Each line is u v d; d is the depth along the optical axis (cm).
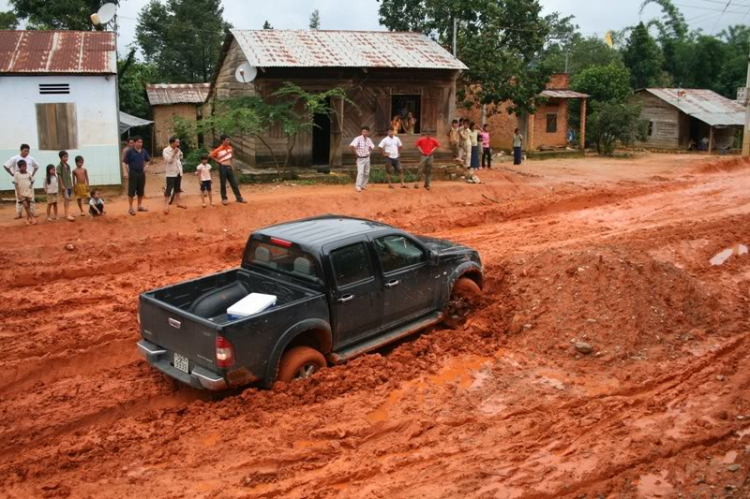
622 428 689
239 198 1684
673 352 870
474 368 836
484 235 1571
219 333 676
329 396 748
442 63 2164
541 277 998
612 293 923
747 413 718
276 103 2041
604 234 1557
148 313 758
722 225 1650
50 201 1466
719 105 3881
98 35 2027
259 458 622
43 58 1833
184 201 1712
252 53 2016
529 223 1727
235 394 765
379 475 606
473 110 3491
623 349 856
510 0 2875
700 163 2914
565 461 629
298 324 745
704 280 1197
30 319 987
